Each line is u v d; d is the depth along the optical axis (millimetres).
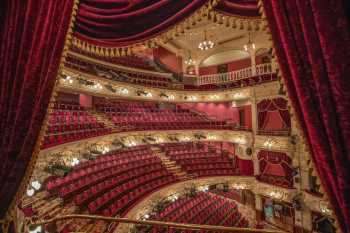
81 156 8289
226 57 17703
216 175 13578
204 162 14617
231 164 15102
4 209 1865
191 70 18703
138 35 2078
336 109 1259
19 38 1897
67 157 7336
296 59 1402
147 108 16797
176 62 18844
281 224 12594
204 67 18875
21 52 1849
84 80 11125
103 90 12297
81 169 9164
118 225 6969
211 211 12031
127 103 16531
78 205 7160
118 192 9016
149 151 14484
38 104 1832
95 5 2066
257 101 14094
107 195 8484
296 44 1413
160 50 19594
